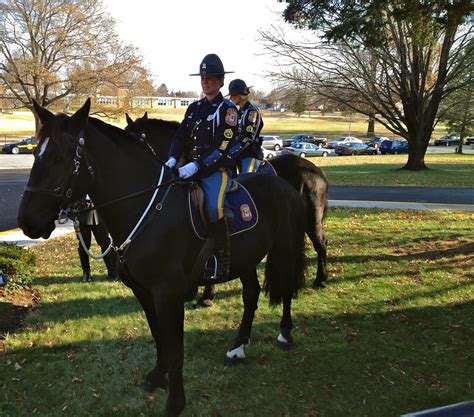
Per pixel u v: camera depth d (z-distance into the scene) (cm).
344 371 421
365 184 1997
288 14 1054
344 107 2691
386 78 2458
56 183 300
